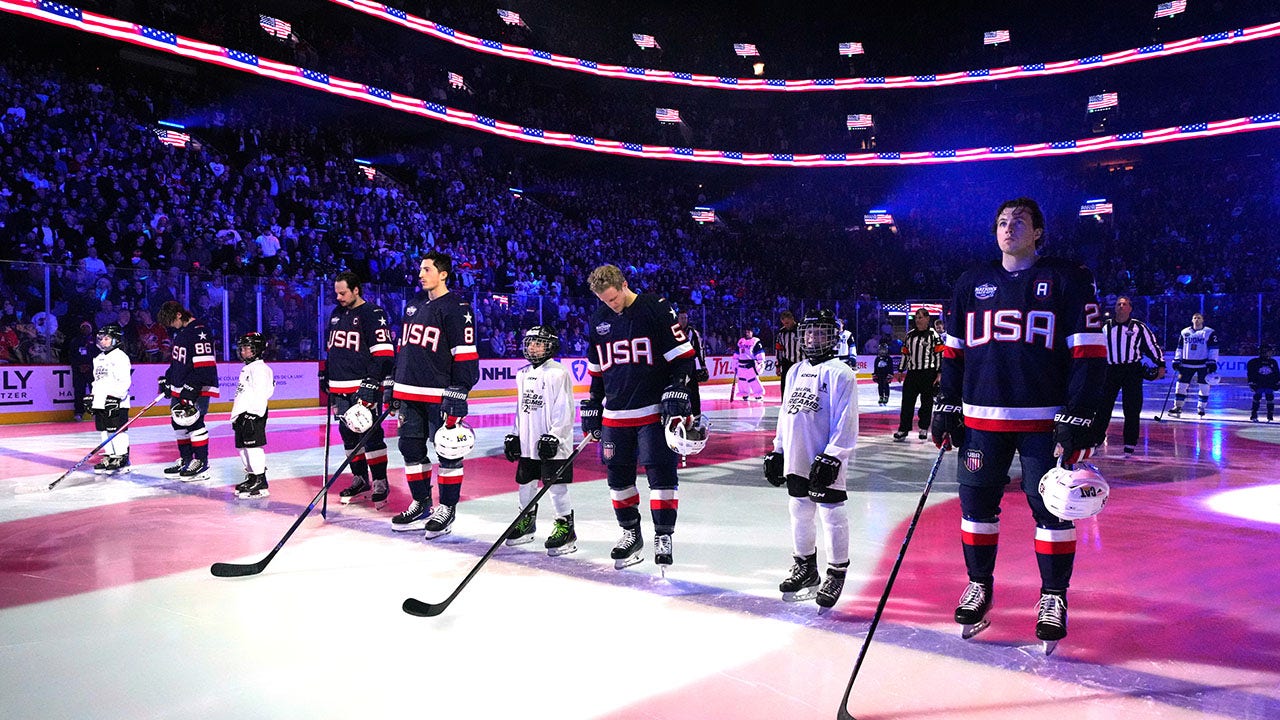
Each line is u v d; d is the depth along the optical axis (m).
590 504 6.89
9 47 21.88
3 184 16.25
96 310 15.05
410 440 5.93
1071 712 2.95
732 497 7.17
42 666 3.40
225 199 20.80
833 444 3.91
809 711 2.96
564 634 3.77
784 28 40.94
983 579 3.74
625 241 33.56
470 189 30.48
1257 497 6.97
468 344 5.70
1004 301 3.66
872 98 39.97
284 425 14.01
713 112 40.50
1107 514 6.30
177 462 9.41
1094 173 38.03
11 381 14.13
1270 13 33.06
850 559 5.08
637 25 39.78
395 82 29.22
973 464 3.72
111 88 22.22
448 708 2.99
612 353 4.82
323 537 5.71
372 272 21.06
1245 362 24.50
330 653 3.54
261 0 26.45
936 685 3.19
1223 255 31.73
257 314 17.28
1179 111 34.78
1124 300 9.56
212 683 3.22
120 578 4.70
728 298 30.73
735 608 4.15
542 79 36.22
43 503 6.95
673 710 2.97
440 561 5.08
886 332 28.12
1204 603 4.18
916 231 38.38
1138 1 36.78
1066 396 3.60
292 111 28.67
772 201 40.59
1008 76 37.03
